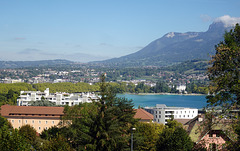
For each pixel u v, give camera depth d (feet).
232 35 162.20
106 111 260.83
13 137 203.72
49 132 417.69
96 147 245.86
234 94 149.38
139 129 323.78
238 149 142.82
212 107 153.17
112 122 257.14
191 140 281.74
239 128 140.46
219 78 152.15
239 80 143.95
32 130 392.68
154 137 320.29
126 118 314.76
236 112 147.54
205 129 154.20
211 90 154.92
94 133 252.83
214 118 151.94
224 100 148.87
